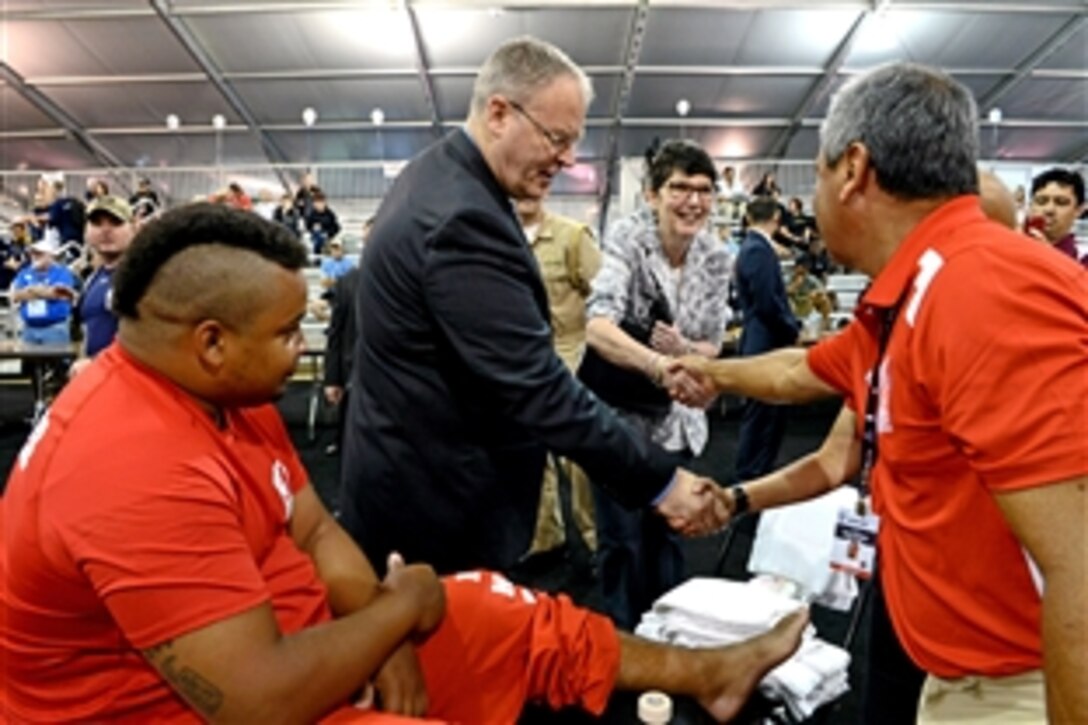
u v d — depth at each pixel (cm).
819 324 538
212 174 1214
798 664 148
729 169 1042
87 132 1395
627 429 147
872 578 163
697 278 220
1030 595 93
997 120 1371
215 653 90
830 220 105
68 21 1117
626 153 1459
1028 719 96
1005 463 78
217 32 1158
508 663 136
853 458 164
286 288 101
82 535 89
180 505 92
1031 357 77
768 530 202
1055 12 1141
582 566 317
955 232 92
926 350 89
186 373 101
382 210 146
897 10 1141
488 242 131
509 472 152
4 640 97
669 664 140
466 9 1121
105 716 98
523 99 133
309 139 1438
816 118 1388
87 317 340
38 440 98
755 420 393
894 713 128
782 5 1129
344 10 1120
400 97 1330
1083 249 571
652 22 1160
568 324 296
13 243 867
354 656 106
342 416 367
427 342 138
